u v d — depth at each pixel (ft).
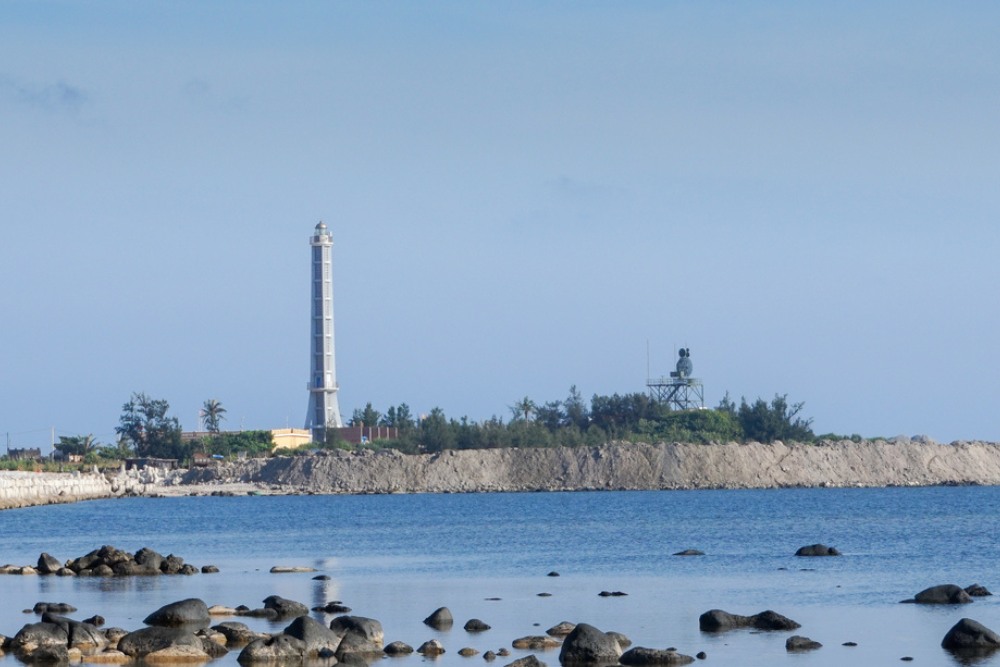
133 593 596.29
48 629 434.71
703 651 424.87
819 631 466.70
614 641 409.49
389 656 417.49
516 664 391.45
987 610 516.32
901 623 483.92
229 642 436.76
